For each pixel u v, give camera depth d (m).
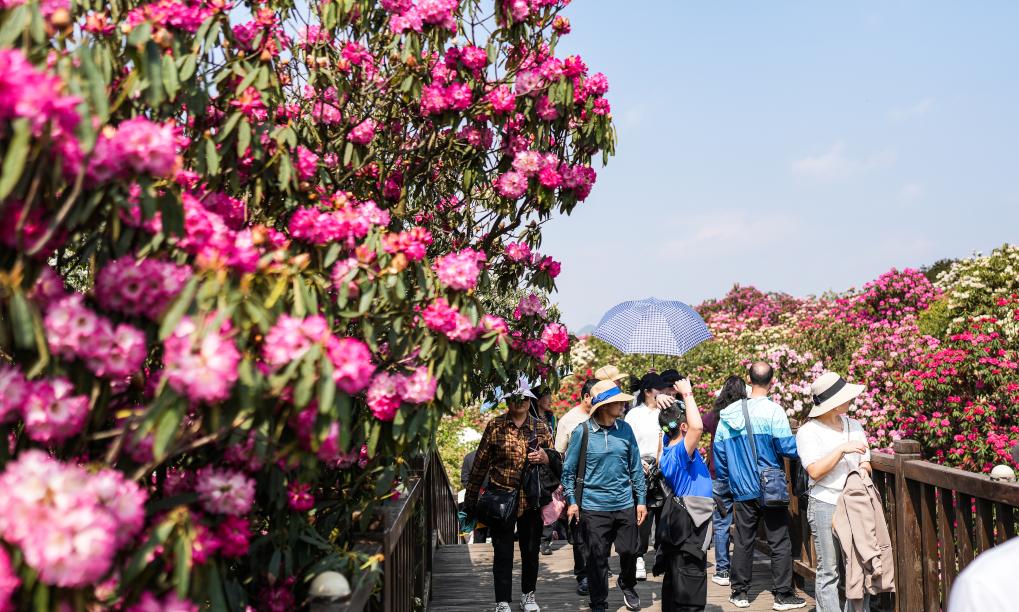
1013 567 1.24
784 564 6.07
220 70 3.08
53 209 1.89
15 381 1.80
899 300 15.38
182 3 2.74
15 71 1.61
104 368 1.93
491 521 5.93
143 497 1.81
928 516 5.23
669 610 5.43
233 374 1.84
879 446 11.45
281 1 4.14
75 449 1.98
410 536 5.12
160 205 2.21
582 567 6.71
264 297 2.29
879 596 5.73
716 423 6.96
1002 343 10.97
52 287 1.99
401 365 3.18
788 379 13.45
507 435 5.98
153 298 2.08
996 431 10.25
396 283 3.00
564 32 4.50
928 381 10.88
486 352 3.29
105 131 2.17
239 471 2.56
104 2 2.88
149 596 1.86
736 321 20.91
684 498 5.29
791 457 6.05
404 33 4.15
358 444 3.22
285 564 2.87
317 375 2.03
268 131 3.19
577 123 4.65
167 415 1.82
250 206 3.36
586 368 17.64
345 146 4.40
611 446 5.79
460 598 6.76
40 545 1.46
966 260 14.84
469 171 4.64
